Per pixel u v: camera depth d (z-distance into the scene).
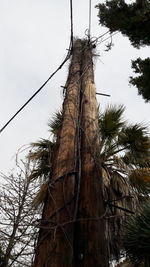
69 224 2.03
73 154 2.55
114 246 2.86
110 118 5.45
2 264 4.04
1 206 4.83
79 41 4.70
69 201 2.15
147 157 5.30
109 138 5.39
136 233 1.80
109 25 5.07
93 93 3.46
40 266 1.79
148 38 5.06
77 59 4.22
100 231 2.05
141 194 4.57
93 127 2.92
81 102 3.27
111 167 4.82
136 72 4.97
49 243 1.89
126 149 5.39
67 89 3.48
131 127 5.57
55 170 2.40
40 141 5.60
